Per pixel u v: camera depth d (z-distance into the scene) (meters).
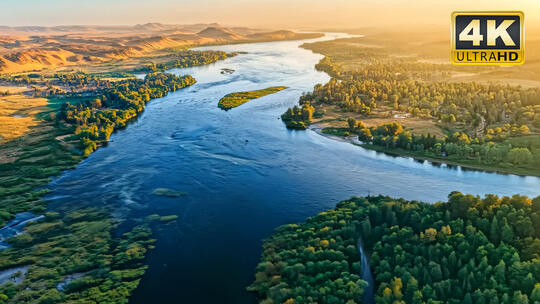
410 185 160.50
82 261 113.75
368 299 92.12
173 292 101.75
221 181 168.62
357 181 165.75
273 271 104.50
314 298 88.62
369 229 112.19
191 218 138.62
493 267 91.12
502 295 81.81
